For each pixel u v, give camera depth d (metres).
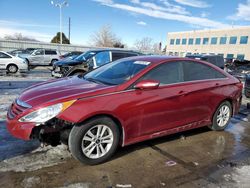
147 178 3.10
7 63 14.12
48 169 3.17
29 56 20.00
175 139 4.43
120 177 3.09
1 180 2.88
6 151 3.59
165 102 3.82
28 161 3.34
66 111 3.05
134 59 4.36
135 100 3.50
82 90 3.37
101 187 2.86
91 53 10.30
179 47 63.62
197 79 4.42
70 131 3.21
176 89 3.99
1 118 5.03
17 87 8.79
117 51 9.29
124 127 3.47
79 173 3.12
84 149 3.23
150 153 3.80
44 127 3.19
